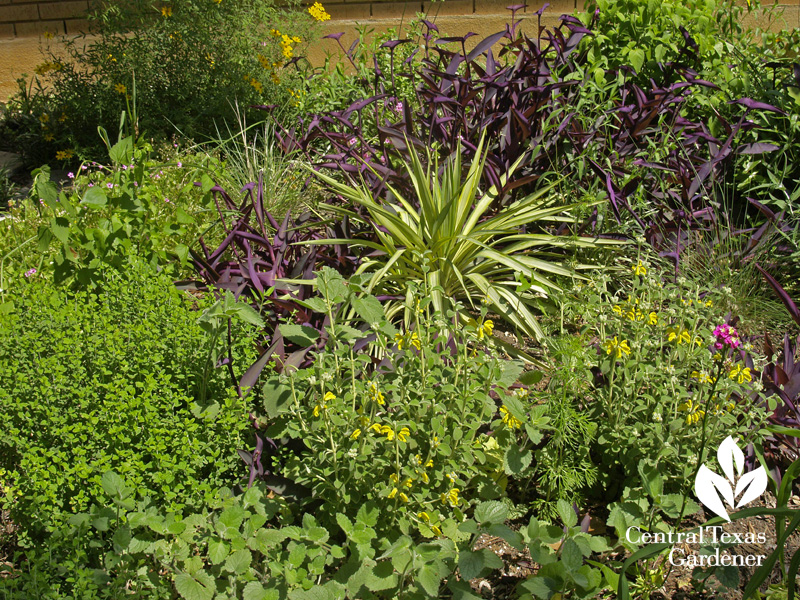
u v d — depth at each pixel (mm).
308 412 2141
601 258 3658
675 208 3973
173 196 4469
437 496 2148
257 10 6816
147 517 1824
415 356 2307
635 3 4547
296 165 4809
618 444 2307
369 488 2104
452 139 3912
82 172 5965
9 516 2180
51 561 1868
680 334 2371
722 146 3926
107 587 1954
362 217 3568
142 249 3141
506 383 2260
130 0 6742
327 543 2129
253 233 3238
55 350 2387
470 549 1853
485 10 7820
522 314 3260
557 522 2277
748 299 3350
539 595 1707
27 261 3643
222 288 2871
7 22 8602
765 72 4523
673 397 2254
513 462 2143
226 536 1771
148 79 6434
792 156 4008
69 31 8492
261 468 2320
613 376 2342
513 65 4008
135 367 2373
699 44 4457
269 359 2607
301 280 3004
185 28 6469
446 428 2213
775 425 2373
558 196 3787
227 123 6348
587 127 4094
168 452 2213
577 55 4434
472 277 3432
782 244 3598
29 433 2229
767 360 2607
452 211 3404
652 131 4047
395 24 7984
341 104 5605
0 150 6781
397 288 3514
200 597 1685
